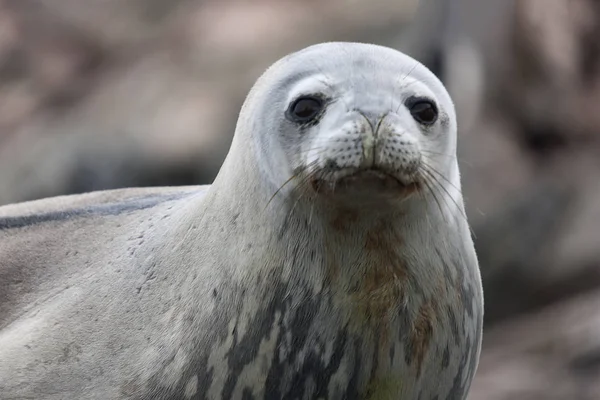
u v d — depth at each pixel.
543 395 28.36
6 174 42.41
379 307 11.41
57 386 12.57
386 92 11.45
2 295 14.43
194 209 12.81
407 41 42.81
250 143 12.02
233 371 11.66
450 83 41.00
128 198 15.44
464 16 42.06
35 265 14.50
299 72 11.91
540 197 39.06
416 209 11.44
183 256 12.50
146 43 50.34
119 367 12.33
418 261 11.58
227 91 44.34
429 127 11.74
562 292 37.16
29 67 50.44
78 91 47.94
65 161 41.91
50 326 13.26
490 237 37.97
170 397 11.95
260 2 51.97
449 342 11.93
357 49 11.92
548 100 45.22
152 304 12.50
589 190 39.53
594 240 37.41
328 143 11.06
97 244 14.22
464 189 39.19
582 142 44.12
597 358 29.30
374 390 11.62
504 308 37.53
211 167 41.16
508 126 43.88
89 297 13.27
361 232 11.40
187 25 50.78
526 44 45.47
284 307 11.50
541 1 46.56
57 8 53.44
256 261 11.68
